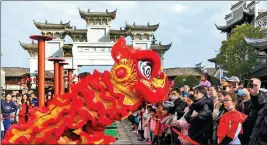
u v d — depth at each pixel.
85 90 5.20
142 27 42.81
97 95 5.28
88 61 38.72
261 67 27.12
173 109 9.20
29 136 5.36
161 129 10.02
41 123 5.35
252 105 6.70
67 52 42.97
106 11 40.81
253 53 27.08
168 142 9.59
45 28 42.16
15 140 5.37
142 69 5.23
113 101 5.18
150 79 5.27
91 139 4.92
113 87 5.26
